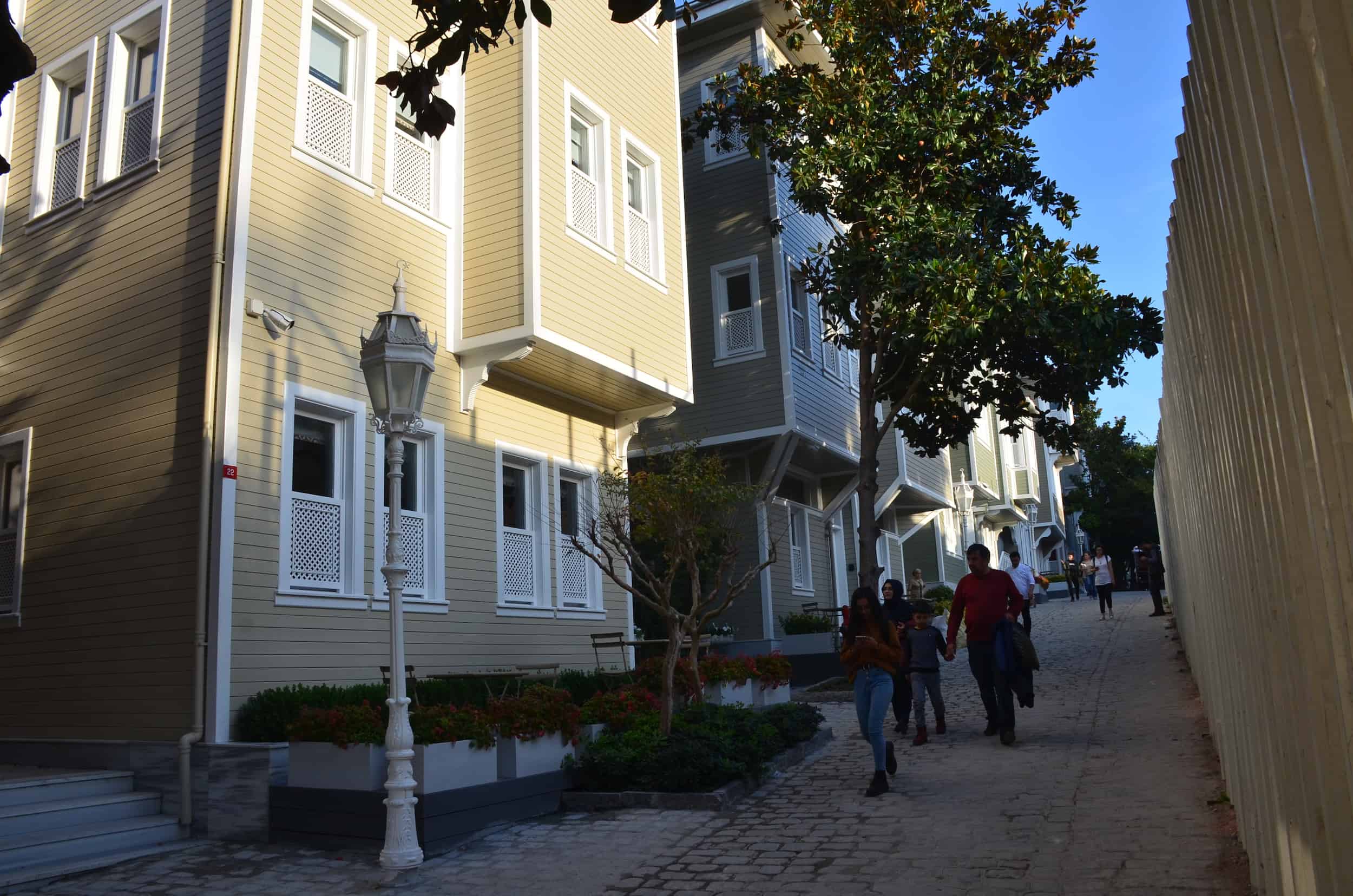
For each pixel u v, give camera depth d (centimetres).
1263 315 348
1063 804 827
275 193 1142
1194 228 479
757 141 1811
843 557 2528
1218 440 548
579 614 1520
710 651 1684
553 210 1391
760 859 750
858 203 1711
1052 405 1847
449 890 728
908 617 1208
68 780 956
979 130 1733
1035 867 673
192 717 994
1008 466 4047
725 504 1209
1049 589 4719
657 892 693
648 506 1187
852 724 1402
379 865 801
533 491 1490
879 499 2656
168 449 1081
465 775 881
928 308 1628
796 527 2344
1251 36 306
